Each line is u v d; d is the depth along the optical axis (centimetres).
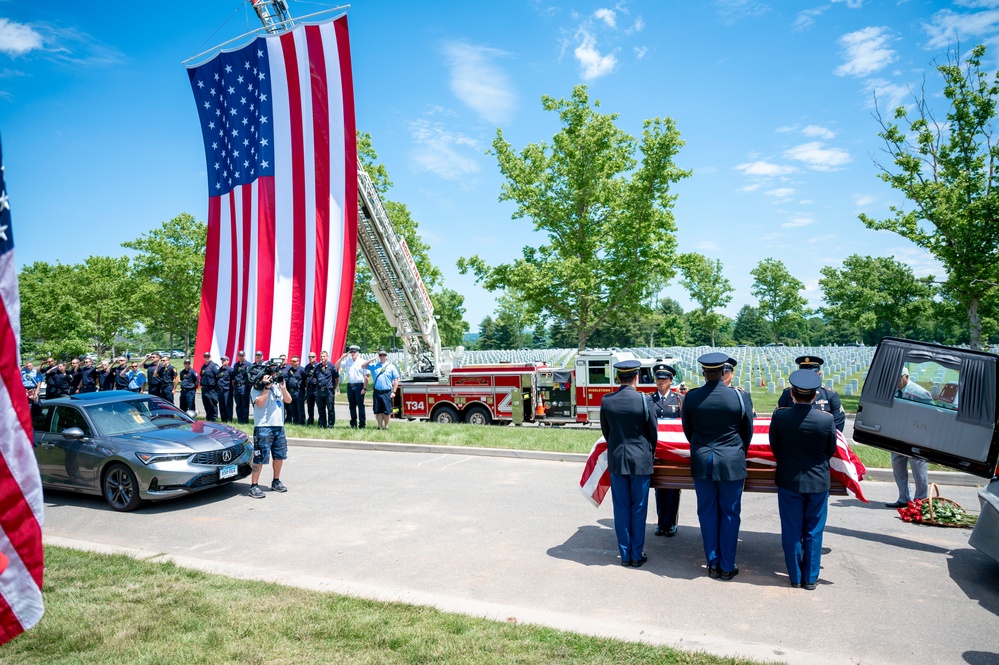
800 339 11281
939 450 686
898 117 1930
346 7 1706
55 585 537
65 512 850
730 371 802
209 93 1917
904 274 2220
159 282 3700
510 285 2630
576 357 1686
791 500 558
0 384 305
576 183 2470
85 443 886
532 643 425
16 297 310
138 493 839
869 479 1008
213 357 1920
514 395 1703
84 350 4219
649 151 2367
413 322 1912
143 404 991
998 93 1823
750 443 629
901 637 459
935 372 782
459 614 477
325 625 454
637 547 612
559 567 609
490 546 674
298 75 1761
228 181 1903
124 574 566
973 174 1878
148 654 414
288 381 1612
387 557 642
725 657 406
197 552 669
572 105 2497
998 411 644
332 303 1742
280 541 700
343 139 1730
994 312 2103
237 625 456
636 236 2380
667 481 636
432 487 948
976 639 457
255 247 1842
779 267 7550
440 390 1772
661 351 5131
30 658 413
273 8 1814
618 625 461
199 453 873
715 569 581
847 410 2039
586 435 1341
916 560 629
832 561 627
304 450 1286
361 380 1551
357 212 1748
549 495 893
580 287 2416
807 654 412
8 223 308
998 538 562
